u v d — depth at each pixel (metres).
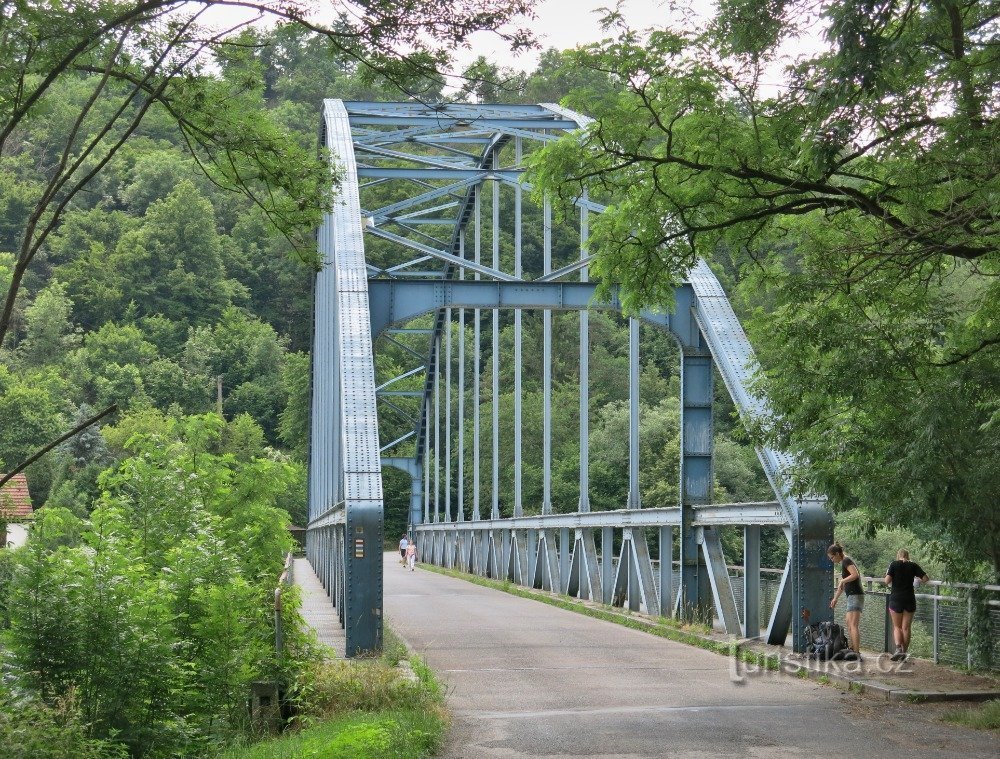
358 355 17.91
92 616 8.90
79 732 7.78
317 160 9.95
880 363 11.47
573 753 8.66
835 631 13.67
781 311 12.40
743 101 10.77
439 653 15.05
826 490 12.41
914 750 8.79
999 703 10.20
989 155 8.94
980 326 11.29
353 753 7.74
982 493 10.97
